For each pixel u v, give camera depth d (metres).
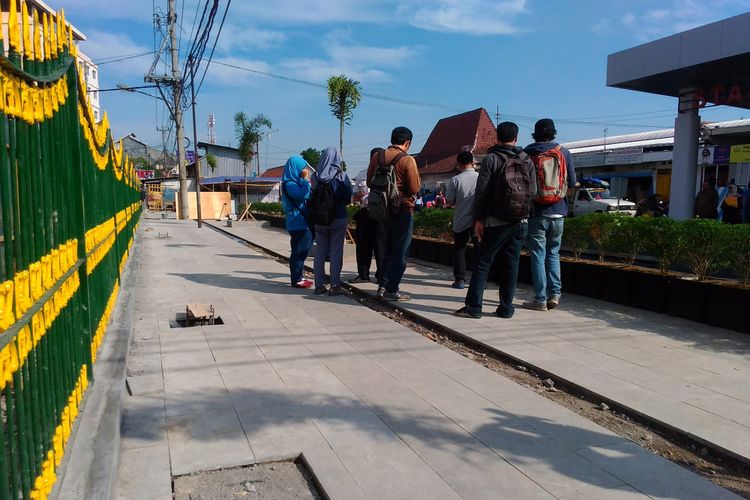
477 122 36.03
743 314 5.21
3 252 1.89
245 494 2.70
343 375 4.27
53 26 2.80
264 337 5.29
